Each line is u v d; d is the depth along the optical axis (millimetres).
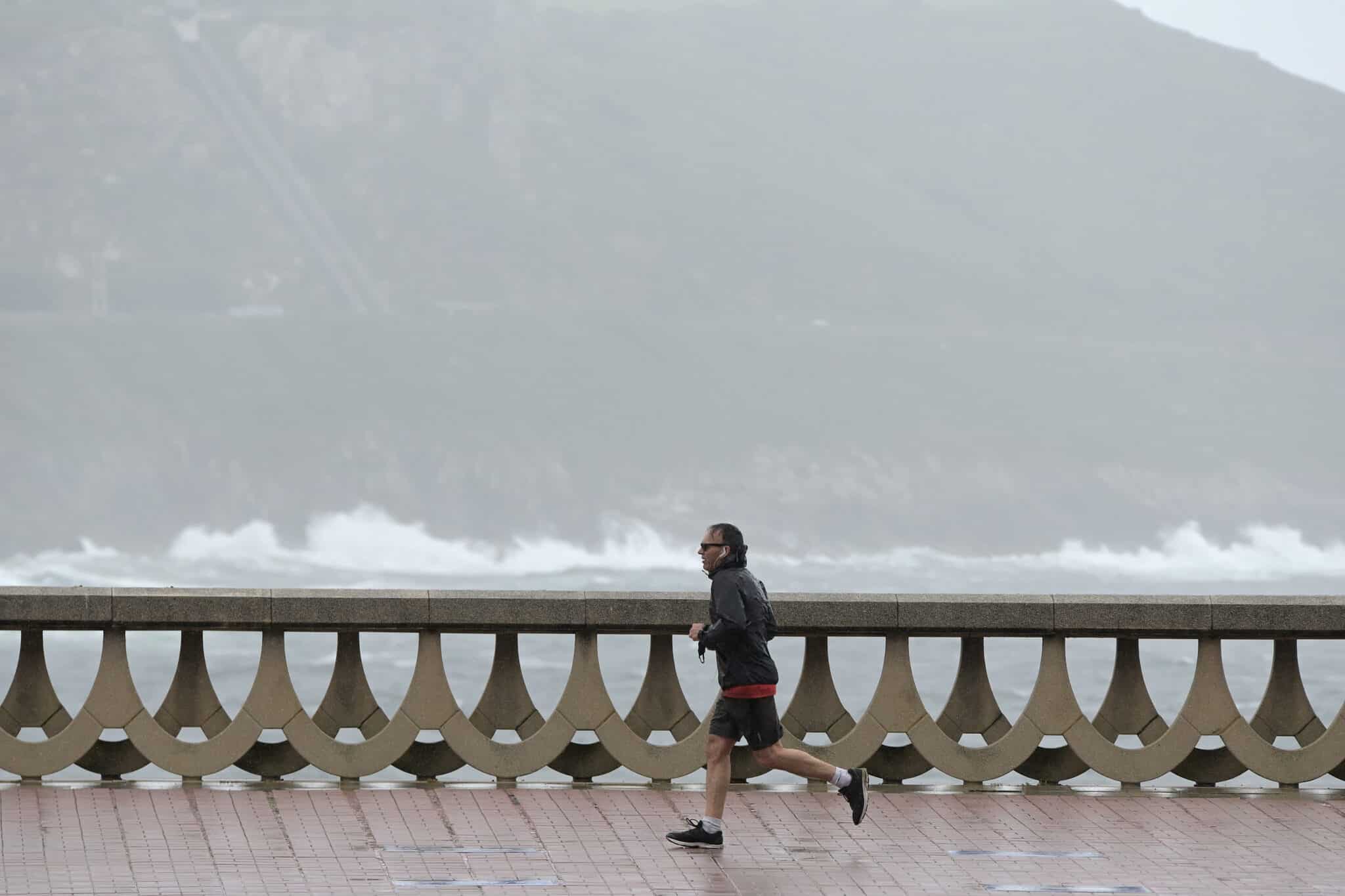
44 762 31938
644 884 25625
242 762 32719
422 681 32469
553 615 32438
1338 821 30672
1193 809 31609
